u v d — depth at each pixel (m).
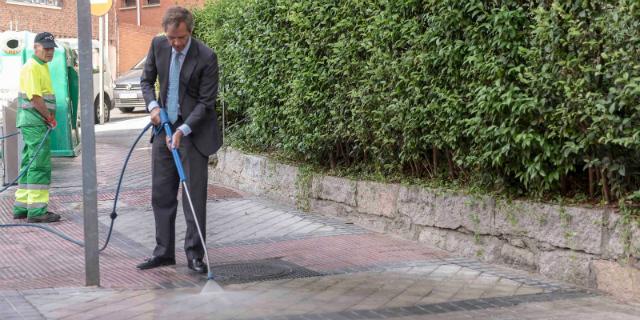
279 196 10.55
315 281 6.50
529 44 6.64
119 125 21.41
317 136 9.59
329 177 9.52
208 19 13.38
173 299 5.90
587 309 5.68
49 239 8.30
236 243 8.18
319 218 9.41
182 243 8.13
